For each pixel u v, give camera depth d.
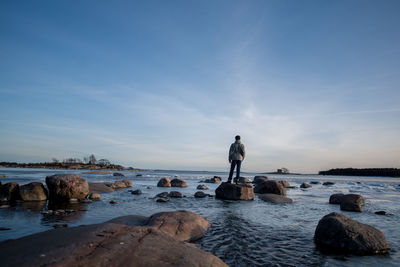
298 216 9.61
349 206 11.33
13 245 3.67
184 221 6.64
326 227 6.18
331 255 5.34
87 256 3.27
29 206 10.39
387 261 5.07
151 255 3.54
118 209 10.09
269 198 14.50
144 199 13.37
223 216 9.20
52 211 9.05
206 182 31.36
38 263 2.98
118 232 4.26
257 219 8.82
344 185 34.06
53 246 3.50
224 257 5.02
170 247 3.94
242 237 6.48
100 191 16.30
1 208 9.82
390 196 18.62
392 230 7.66
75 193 12.34
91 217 8.32
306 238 6.58
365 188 27.59
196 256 3.79
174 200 13.37
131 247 3.70
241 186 14.88
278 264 4.77
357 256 5.32
